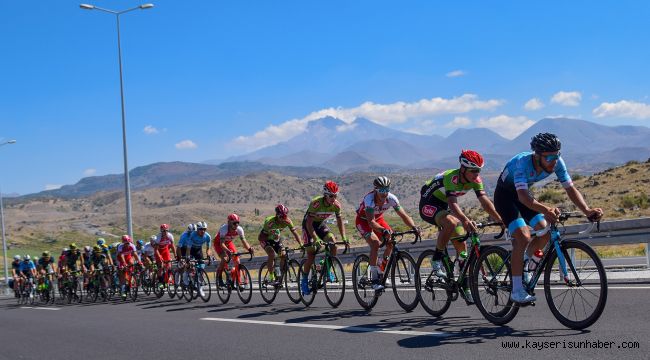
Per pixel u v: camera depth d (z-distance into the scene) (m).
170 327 9.44
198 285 13.89
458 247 7.63
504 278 6.62
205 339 7.86
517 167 6.22
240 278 12.58
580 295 6.07
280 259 11.53
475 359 5.31
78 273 19.06
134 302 16.09
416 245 14.81
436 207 7.67
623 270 11.44
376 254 8.87
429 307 7.95
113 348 7.89
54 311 15.65
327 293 10.14
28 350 8.45
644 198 29.83
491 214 6.89
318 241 9.90
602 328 6.13
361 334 7.03
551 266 6.26
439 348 5.86
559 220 6.12
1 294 33.38
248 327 8.54
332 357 5.99
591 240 11.67
